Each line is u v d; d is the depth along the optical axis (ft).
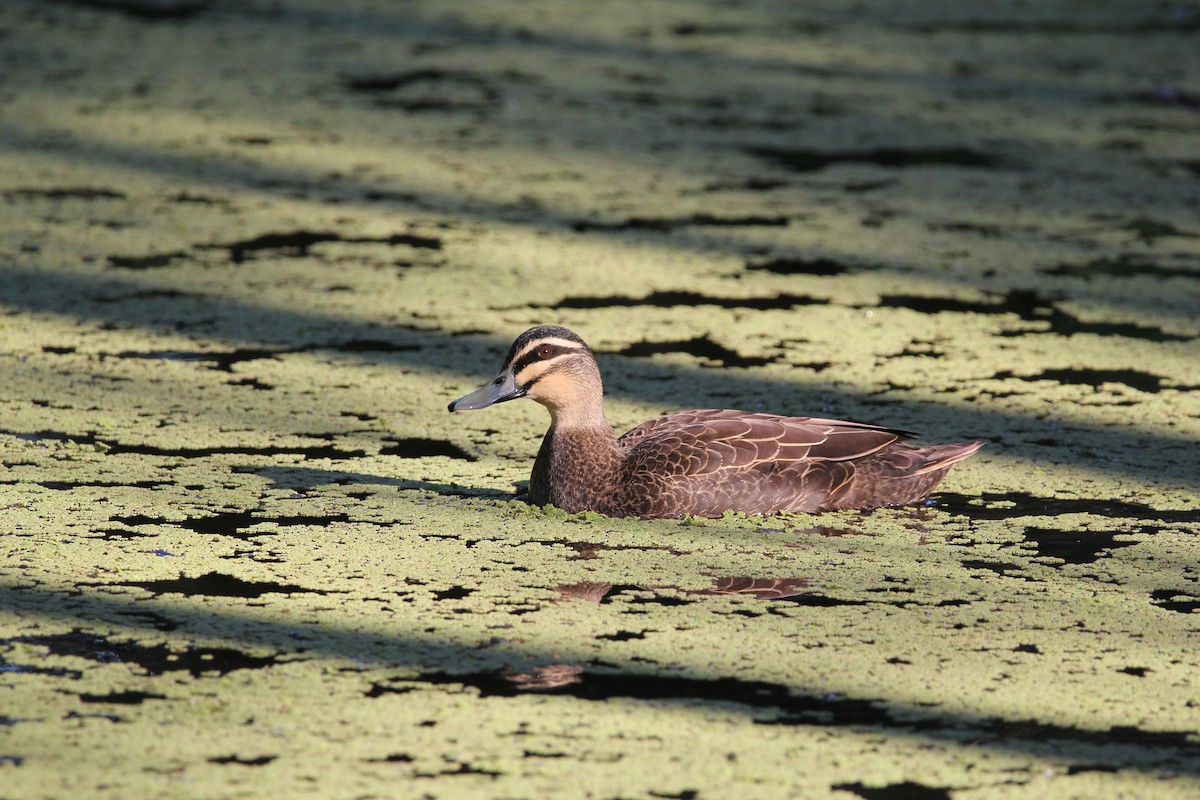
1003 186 66.33
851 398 44.50
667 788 24.36
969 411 43.62
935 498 38.09
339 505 36.37
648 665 28.55
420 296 52.13
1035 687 28.07
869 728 26.48
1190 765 25.44
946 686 28.02
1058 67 87.25
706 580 32.55
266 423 41.57
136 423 41.06
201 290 51.93
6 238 55.83
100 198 60.70
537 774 24.68
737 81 81.76
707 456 36.52
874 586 32.48
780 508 36.83
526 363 36.37
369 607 30.73
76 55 82.23
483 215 60.64
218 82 78.07
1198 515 36.81
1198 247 59.26
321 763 24.82
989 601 31.83
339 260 55.31
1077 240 59.72
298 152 67.46
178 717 26.16
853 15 99.30
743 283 54.39
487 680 27.81
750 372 46.42
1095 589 32.55
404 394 44.09
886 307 52.44
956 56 89.15
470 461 39.88
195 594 31.12
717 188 64.95
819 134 72.90
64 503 35.70
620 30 92.84
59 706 26.40
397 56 84.53
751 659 28.91
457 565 33.01
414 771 24.67
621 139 71.10
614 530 35.45
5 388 43.06
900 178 66.95
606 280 54.24
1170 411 43.75
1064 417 43.29
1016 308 52.60
